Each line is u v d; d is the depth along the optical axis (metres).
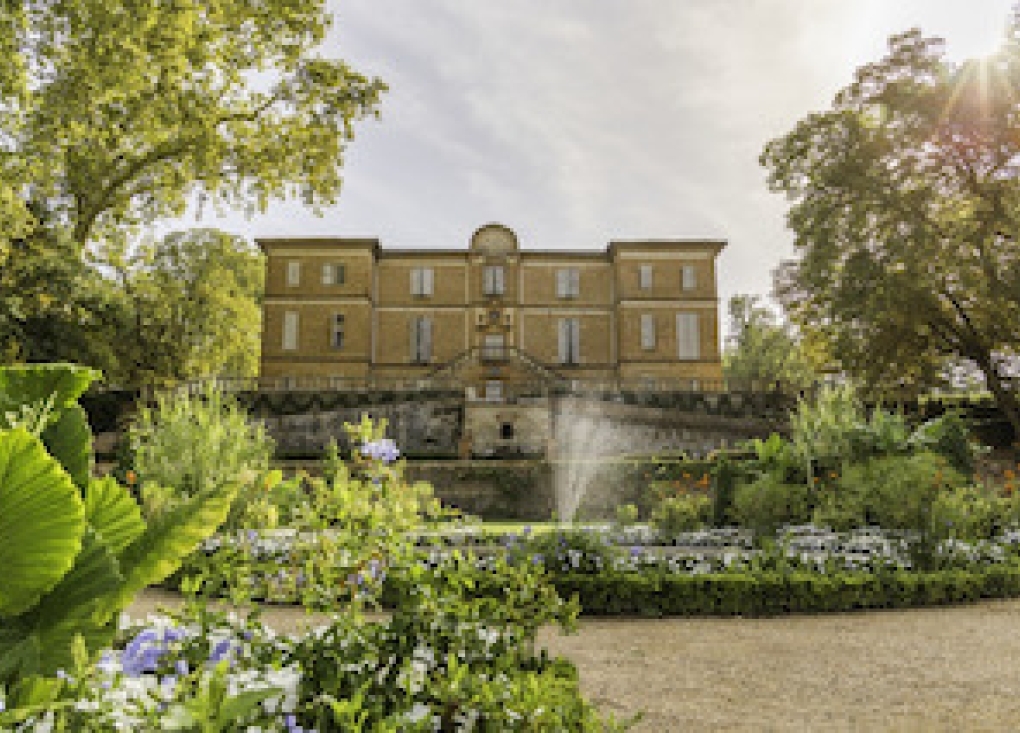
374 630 3.01
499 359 39.56
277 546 4.89
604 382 38.28
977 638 6.73
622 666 5.77
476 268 41.38
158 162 24.30
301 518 4.26
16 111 19.25
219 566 3.65
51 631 2.70
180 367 38.19
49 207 25.28
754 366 57.56
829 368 33.16
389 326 40.94
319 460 28.45
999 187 28.02
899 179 29.03
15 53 17.81
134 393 34.66
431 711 2.49
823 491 13.16
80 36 19.38
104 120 20.39
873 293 27.55
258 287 46.06
